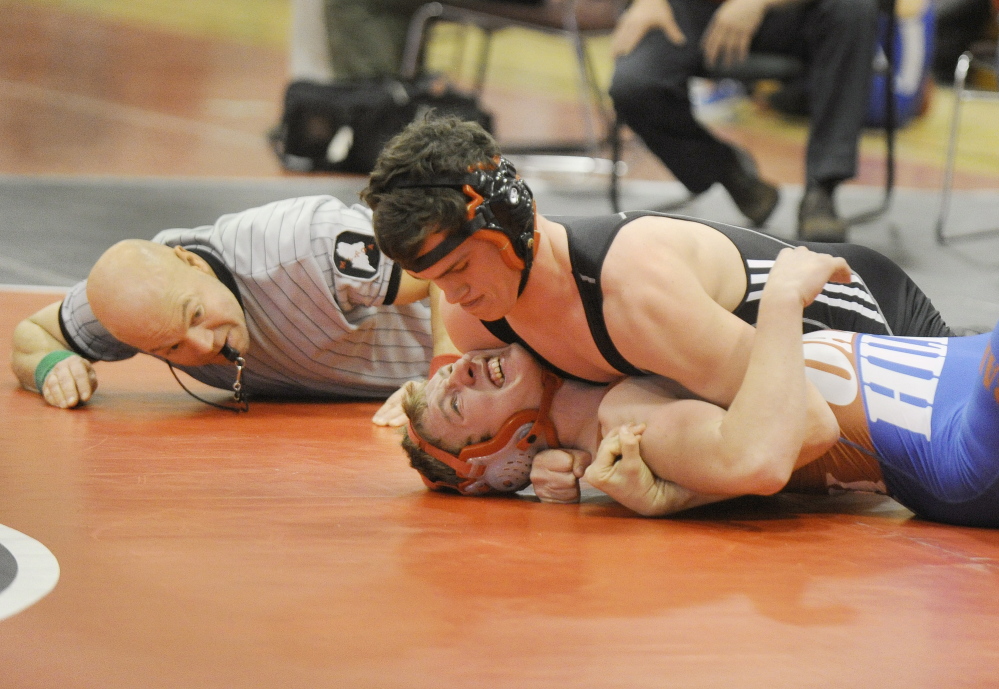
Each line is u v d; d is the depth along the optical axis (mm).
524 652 3506
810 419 4859
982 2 24000
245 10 39531
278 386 7895
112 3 39844
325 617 3766
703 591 4066
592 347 5023
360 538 4684
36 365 7648
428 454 5434
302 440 6664
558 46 33938
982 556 4559
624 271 4785
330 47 19594
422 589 4051
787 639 3637
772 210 13766
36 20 37312
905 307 6238
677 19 12992
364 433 6922
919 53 23438
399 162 4500
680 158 13578
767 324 4762
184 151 21594
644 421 5020
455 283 4672
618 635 3648
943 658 3508
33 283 11516
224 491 5422
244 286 7117
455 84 21594
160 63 32312
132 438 6590
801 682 3336
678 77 13055
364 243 7113
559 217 5090
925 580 4219
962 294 11133
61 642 3537
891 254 13305
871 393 5227
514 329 5242
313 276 7055
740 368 4828
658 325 4754
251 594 3975
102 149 21562
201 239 7176
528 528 4910
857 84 12266
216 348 6988
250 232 7102
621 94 13297
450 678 3318
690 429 4863
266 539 4637
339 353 7555
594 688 3271
